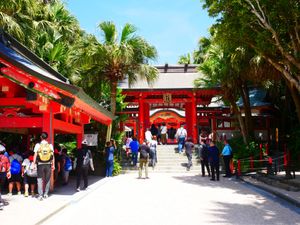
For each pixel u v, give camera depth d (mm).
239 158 21812
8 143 20969
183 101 30641
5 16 16141
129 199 11844
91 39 22609
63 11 26609
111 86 24375
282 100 30125
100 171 21609
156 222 8258
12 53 11438
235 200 11406
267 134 29688
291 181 13953
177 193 13117
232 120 32688
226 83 25094
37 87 10641
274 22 14125
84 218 8812
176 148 27641
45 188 11844
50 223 8258
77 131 17312
